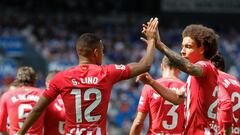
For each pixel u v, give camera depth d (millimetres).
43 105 8750
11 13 50969
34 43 42438
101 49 8914
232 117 10648
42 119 11117
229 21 53750
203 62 8695
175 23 52875
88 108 8633
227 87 10695
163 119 11375
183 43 8883
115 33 49156
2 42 41781
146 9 54250
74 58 40781
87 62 8812
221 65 10898
